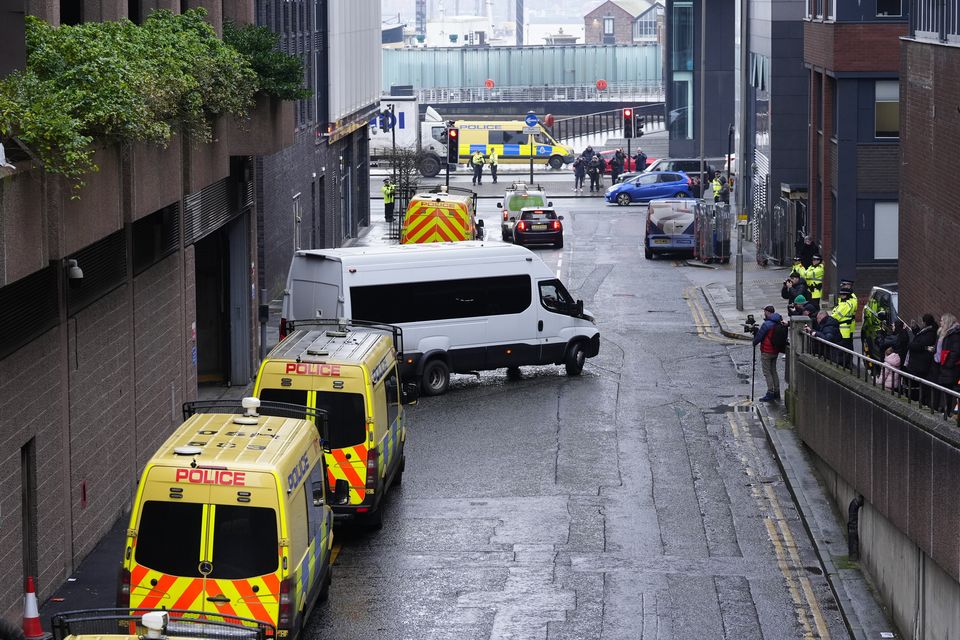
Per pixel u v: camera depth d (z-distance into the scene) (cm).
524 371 5019
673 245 7856
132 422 3194
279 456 2166
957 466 2036
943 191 3809
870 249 6109
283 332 4491
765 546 2952
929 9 4100
